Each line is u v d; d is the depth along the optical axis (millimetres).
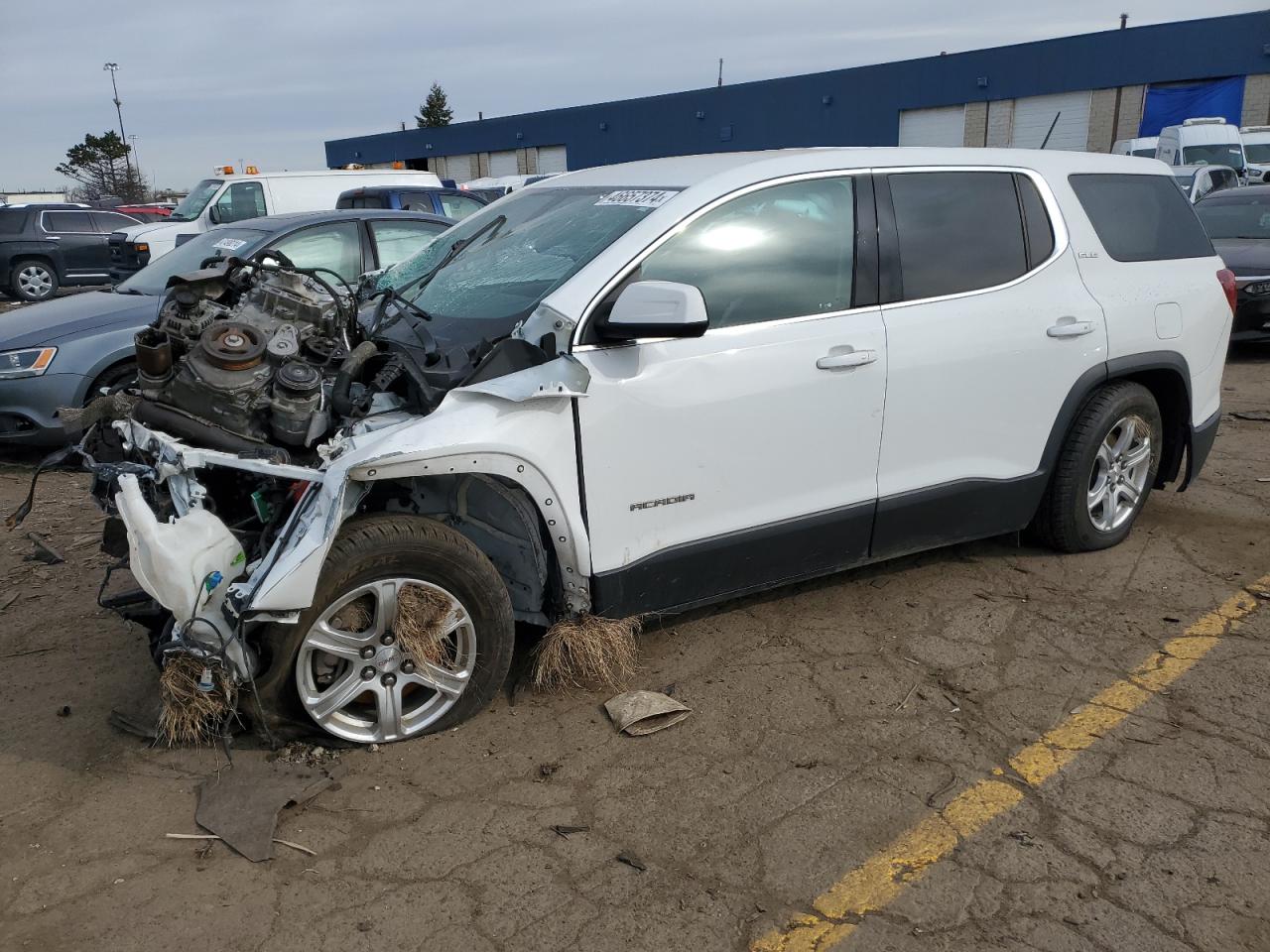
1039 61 29406
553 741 3445
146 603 3469
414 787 3188
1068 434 4711
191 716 3295
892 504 4145
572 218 4043
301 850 2906
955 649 4070
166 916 2650
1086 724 3518
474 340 3627
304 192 14648
